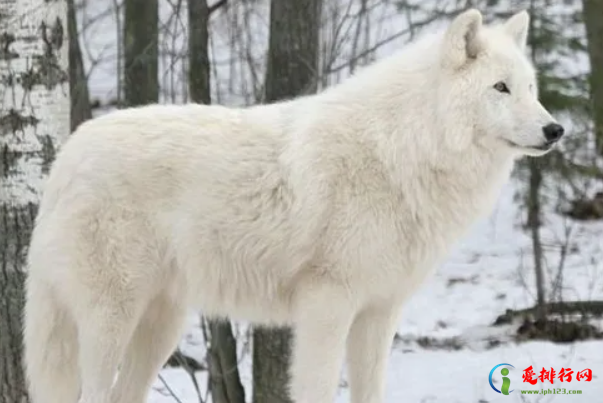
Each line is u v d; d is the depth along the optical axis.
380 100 8.47
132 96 13.81
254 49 18.08
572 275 18.17
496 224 21.44
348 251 8.35
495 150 8.33
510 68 8.12
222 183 8.60
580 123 16.58
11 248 9.62
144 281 8.70
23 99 9.41
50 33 9.45
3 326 9.77
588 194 21.19
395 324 8.91
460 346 15.13
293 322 9.00
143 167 8.61
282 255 8.59
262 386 11.80
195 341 15.54
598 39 18.31
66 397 9.04
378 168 8.34
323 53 12.31
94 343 8.66
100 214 8.58
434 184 8.37
